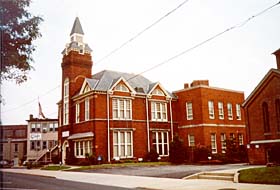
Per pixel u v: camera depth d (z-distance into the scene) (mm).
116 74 43000
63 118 42469
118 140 37844
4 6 10047
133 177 22500
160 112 42906
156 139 41531
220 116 43812
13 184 19000
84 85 38844
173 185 17172
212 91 43469
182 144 38156
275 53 34438
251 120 30766
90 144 36969
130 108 39688
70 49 42250
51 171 31938
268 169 18078
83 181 20984
